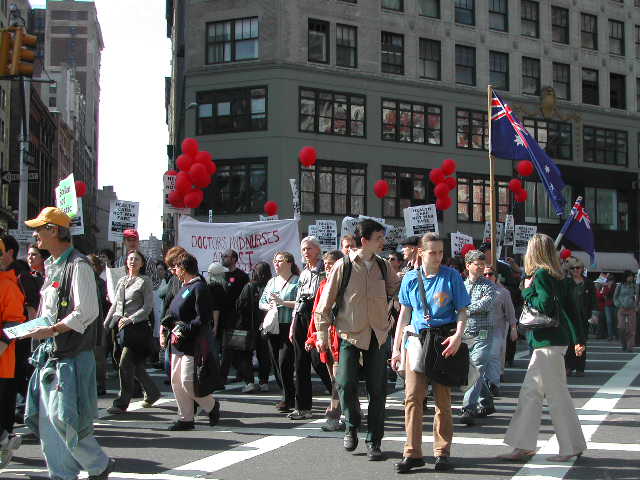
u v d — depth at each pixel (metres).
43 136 83.62
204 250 14.07
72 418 5.43
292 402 9.42
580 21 42.03
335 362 7.55
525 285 6.76
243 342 10.70
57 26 155.88
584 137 41.78
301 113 33.44
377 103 35.22
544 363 6.63
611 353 18.20
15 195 62.75
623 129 43.28
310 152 17.88
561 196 13.97
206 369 8.07
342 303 6.80
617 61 43.34
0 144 56.31
